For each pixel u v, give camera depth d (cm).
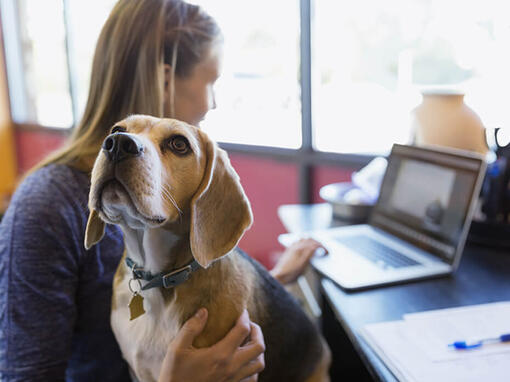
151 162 81
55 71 409
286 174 281
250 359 92
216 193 93
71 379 117
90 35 374
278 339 110
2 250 95
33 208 97
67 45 383
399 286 122
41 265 95
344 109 253
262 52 281
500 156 144
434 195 143
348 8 240
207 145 93
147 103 110
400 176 161
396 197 160
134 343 96
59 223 97
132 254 95
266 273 120
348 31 243
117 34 111
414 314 105
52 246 96
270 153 283
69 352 101
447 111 158
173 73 114
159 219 83
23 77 440
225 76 297
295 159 271
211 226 93
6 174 448
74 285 102
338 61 250
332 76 254
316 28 254
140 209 79
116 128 92
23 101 446
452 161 140
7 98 440
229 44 291
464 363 87
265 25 276
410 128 172
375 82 238
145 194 79
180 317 92
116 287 101
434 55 209
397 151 165
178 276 91
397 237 155
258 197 298
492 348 92
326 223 177
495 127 146
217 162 94
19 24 427
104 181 80
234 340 89
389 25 226
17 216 97
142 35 110
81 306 107
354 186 198
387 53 229
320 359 128
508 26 177
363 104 244
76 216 101
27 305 94
